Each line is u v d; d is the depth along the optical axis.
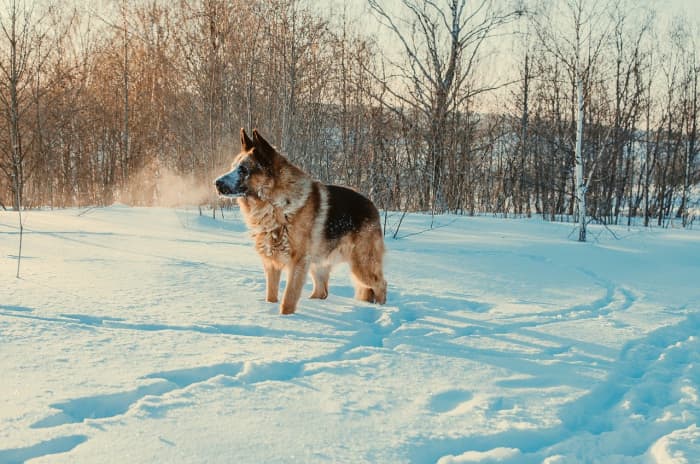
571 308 6.70
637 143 28.00
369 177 16.62
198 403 3.28
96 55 21.53
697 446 3.04
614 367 4.50
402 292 7.33
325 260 6.41
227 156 15.45
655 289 8.09
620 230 15.58
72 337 4.35
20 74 15.65
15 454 2.56
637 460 3.00
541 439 3.21
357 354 4.54
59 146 20.97
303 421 3.13
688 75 24.95
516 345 5.04
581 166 13.16
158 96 21.67
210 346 4.41
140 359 3.97
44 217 12.12
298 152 15.39
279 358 4.20
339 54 17.92
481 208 27.98
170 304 5.74
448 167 23.30
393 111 21.30
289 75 15.03
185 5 16.77
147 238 10.43
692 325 6.21
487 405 3.55
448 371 4.21
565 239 13.22
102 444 2.71
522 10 21.48
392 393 3.68
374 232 6.72
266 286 6.87
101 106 22.23
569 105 23.36
